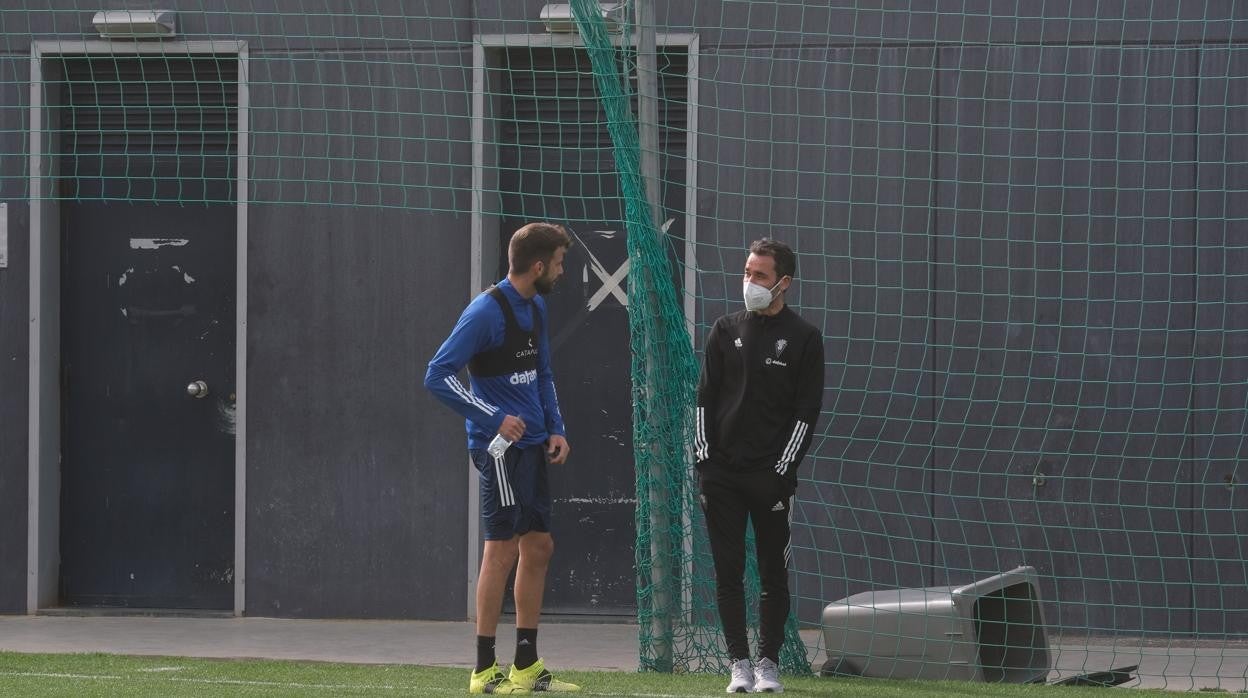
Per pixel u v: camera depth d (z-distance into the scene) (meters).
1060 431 29.92
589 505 32.16
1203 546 29.53
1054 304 29.94
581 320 32.19
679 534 25.58
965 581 30.12
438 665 26.33
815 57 30.41
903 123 30.22
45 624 31.28
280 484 32.19
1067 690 23.41
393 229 31.89
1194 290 29.56
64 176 33.00
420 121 31.73
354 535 31.98
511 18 31.42
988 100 30.03
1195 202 29.55
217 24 32.19
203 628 30.83
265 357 32.25
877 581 30.33
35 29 32.34
